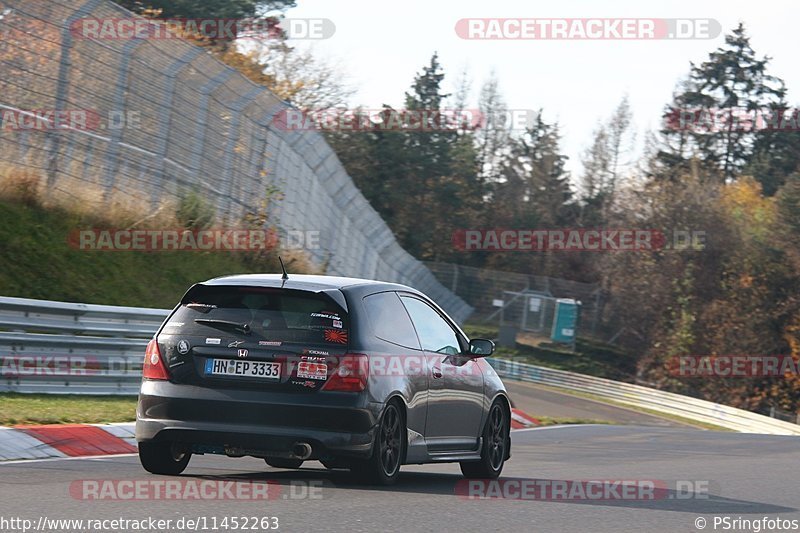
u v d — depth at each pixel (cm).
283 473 3444
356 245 13038
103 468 3312
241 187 9638
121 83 8031
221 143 9300
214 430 2964
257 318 3041
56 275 7044
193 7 17512
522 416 8144
